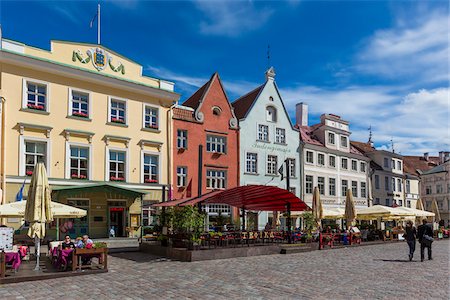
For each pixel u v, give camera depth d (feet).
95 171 88.02
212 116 110.93
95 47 90.17
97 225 87.20
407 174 182.39
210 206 107.45
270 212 118.62
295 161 129.39
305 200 128.57
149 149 97.19
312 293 34.37
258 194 70.49
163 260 56.59
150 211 95.04
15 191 76.59
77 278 41.39
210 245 67.10
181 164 102.89
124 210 91.91
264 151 121.60
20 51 79.56
